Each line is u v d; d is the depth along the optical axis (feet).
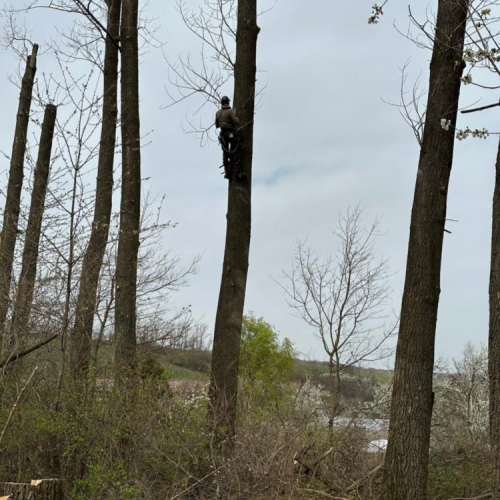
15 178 47.73
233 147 35.73
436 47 30.35
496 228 25.05
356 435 34.01
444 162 29.91
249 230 36.19
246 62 37.17
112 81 43.83
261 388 41.68
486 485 31.58
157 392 31.35
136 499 26.61
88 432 28.73
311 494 29.43
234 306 34.86
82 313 33.01
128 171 39.47
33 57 49.06
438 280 29.76
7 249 40.47
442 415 42.14
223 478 27.89
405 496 28.07
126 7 41.60
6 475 28.22
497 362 24.41
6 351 33.01
